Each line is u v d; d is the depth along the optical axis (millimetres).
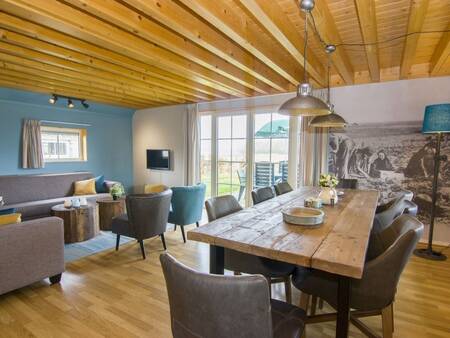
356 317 1884
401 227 1831
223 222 1959
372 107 4219
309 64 3256
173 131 6434
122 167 7016
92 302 2387
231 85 4449
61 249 2709
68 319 2145
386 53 3457
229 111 5559
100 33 2467
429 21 2623
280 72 3488
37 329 2021
